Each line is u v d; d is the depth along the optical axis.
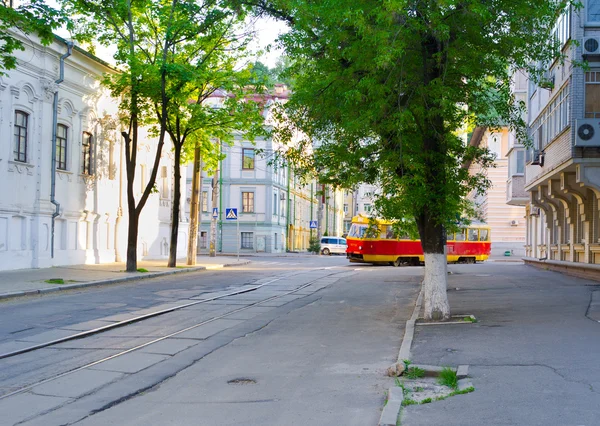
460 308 14.23
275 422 6.23
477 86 13.03
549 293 17.25
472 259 42.50
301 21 12.82
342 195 98.00
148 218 37.00
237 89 27.86
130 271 25.98
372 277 26.58
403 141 12.07
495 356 8.62
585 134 18.91
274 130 14.77
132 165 26.20
